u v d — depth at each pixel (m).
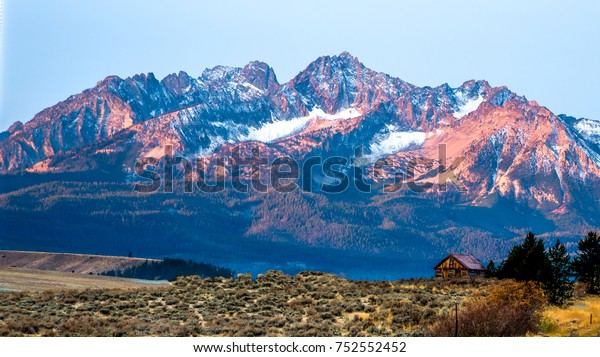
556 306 62.00
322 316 59.88
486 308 47.72
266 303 66.75
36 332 51.75
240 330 53.16
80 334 51.19
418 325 54.16
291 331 53.12
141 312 62.34
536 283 62.06
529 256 67.19
